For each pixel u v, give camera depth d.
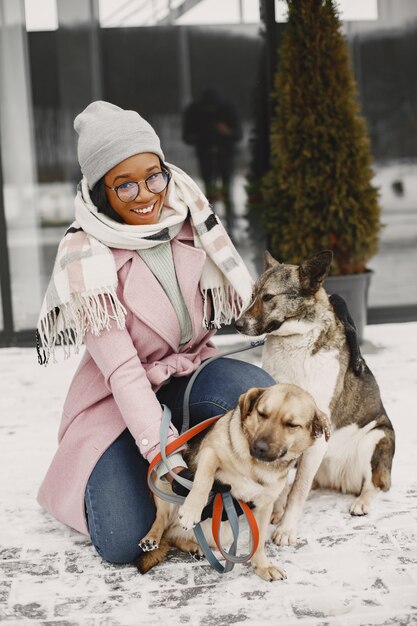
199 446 2.82
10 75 6.12
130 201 2.83
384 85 6.38
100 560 2.88
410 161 6.48
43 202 6.27
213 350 3.25
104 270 2.76
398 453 3.81
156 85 6.27
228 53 6.28
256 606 2.53
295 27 5.64
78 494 2.88
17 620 2.49
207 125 6.34
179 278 2.94
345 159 5.64
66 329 2.86
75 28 6.12
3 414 4.63
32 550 2.97
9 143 6.18
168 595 2.62
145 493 2.87
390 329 6.40
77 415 3.01
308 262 3.23
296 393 2.62
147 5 6.16
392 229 6.56
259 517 2.76
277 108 5.80
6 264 6.25
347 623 2.42
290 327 3.24
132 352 2.81
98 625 2.45
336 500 3.37
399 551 2.88
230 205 6.46
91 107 2.95
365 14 6.29
